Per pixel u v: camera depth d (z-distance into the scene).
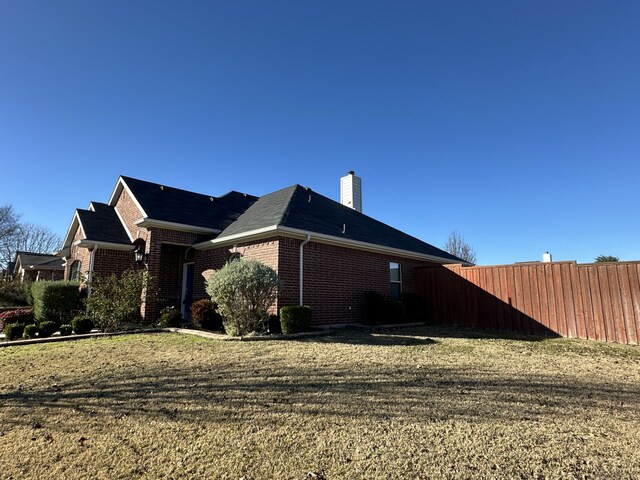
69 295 12.01
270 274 9.50
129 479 2.64
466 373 5.53
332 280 12.00
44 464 2.86
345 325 11.75
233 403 4.17
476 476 2.65
